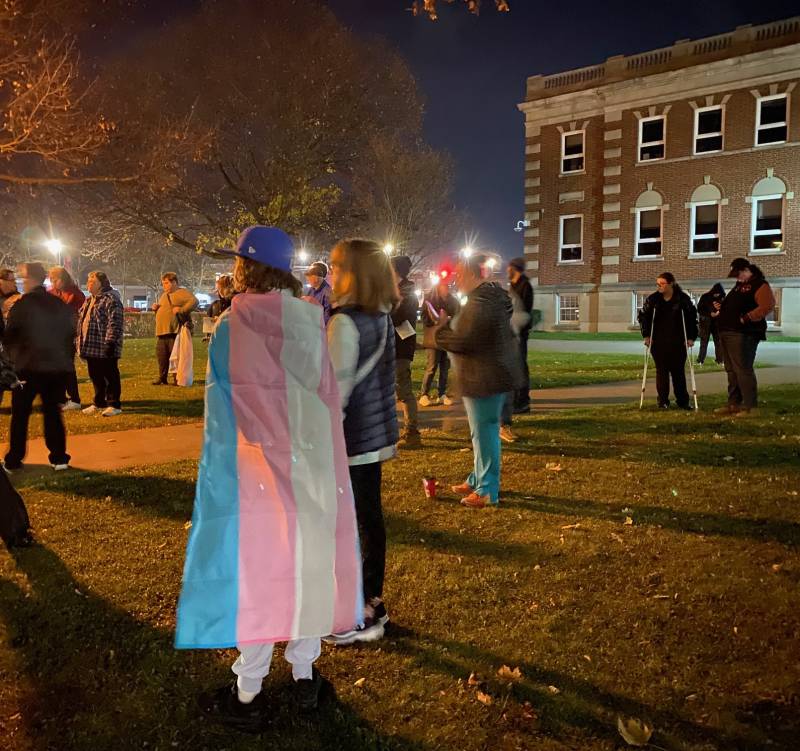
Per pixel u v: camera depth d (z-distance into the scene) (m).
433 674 3.25
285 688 3.18
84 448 7.77
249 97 25.19
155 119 21.92
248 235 2.89
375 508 3.52
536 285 34.91
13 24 12.77
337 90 26.27
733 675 3.19
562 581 4.18
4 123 13.19
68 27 13.51
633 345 24.91
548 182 34.38
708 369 15.84
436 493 5.90
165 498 5.81
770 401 10.69
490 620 3.73
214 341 2.75
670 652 3.39
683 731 2.83
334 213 29.62
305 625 2.69
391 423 3.54
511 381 5.40
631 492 5.92
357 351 3.23
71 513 5.41
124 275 72.25
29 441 8.13
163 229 26.61
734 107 29.08
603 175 32.69
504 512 5.42
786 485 6.04
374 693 3.12
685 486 6.08
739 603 3.86
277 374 2.75
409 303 7.53
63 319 6.56
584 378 14.06
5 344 6.44
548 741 2.79
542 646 3.46
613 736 2.81
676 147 30.59
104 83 21.61
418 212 36.28
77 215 25.72
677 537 4.86
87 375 15.32
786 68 27.80
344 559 2.83
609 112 32.25
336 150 28.52
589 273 33.44
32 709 3.03
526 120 34.75
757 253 28.86
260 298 2.79
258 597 2.64
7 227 27.62
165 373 13.41
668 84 30.50
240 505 2.67
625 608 3.83
